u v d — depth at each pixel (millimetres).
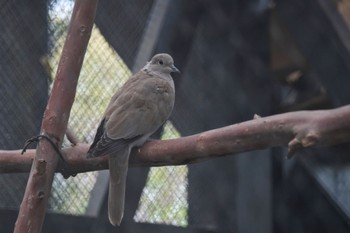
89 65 12438
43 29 12406
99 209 11305
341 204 12875
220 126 12016
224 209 11906
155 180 12195
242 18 11828
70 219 11305
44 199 8828
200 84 12195
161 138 12180
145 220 11930
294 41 12055
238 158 11836
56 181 11742
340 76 11844
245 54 11938
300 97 14219
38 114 12195
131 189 11359
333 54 11828
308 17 11836
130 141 9617
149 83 10812
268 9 11875
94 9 9289
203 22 11773
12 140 12016
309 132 7117
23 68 12227
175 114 12383
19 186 11758
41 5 12422
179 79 11836
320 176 12820
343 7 12758
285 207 12234
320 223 12820
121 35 12555
